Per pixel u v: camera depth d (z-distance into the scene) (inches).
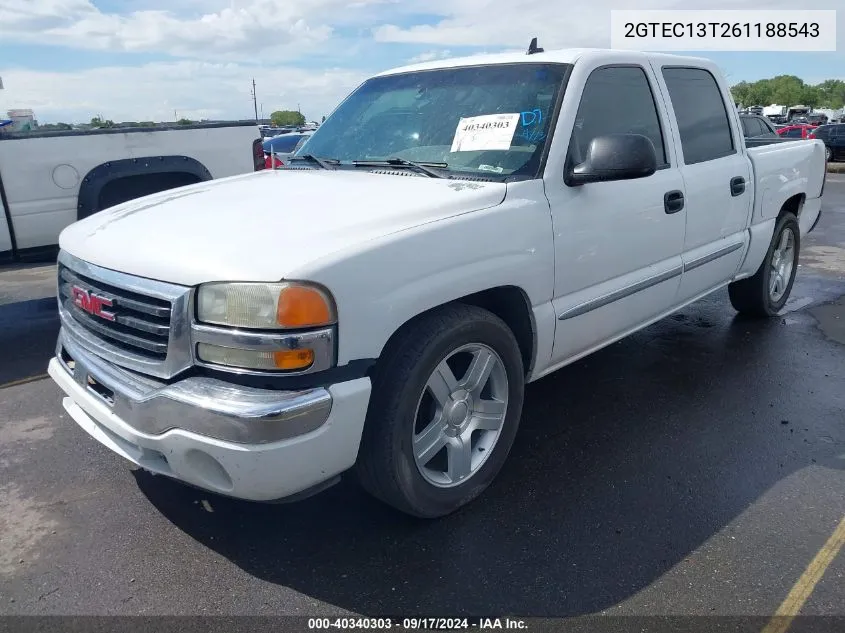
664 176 150.0
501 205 114.8
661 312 162.7
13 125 259.4
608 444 141.0
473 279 107.9
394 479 103.3
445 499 113.0
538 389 168.9
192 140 243.1
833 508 118.3
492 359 116.1
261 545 109.6
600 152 118.8
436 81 148.8
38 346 212.2
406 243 99.2
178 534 112.7
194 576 102.7
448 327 104.9
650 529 112.6
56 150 214.4
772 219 202.2
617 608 95.1
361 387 94.2
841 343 201.2
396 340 102.7
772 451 138.0
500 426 121.1
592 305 134.9
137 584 101.0
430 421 112.3
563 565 104.0
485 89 138.9
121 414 98.9
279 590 99.5
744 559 105.0
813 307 239.9
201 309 91.7
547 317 125.1
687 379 174.6
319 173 138.7
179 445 92.5
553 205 122.5
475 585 100.0
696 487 125.0
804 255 334.3
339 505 119.9
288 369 89.3
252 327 88.9
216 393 89.9
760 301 214.2
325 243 94.5
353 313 92.7
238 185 132.3
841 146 948.6
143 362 97.3
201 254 93.9
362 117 155.0
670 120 155.5
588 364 185.0
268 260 90.5
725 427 148.6
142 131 230.7
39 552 108.6
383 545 109.1
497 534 111.4
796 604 95.7
